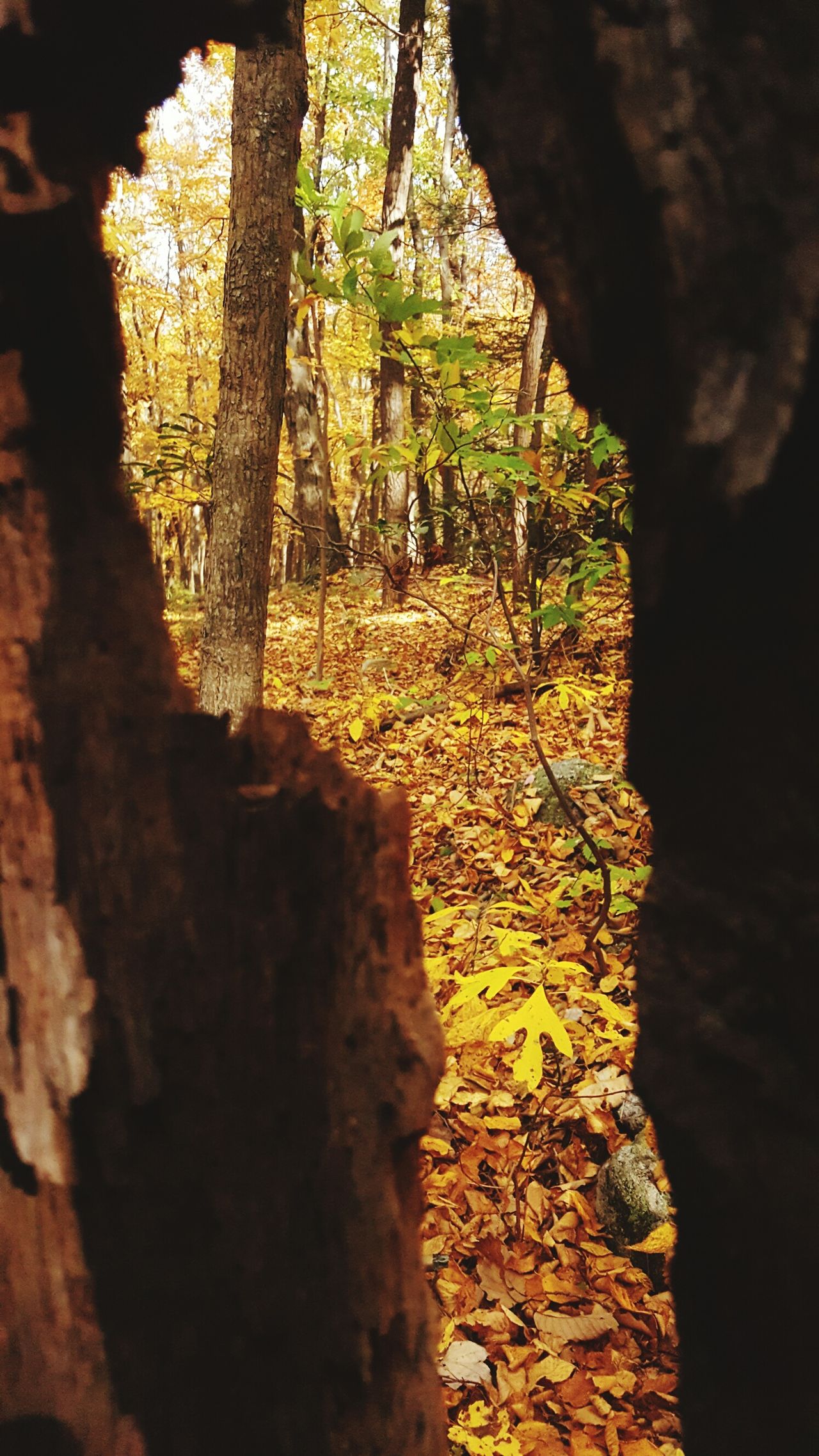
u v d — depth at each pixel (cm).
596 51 57
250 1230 83
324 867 81
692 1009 64
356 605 1036
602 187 62
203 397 2141
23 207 76
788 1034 60
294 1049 82
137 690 86
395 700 435
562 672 466
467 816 398
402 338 226
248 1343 84
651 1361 181
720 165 53
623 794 363
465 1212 216
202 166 1994
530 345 557
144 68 88
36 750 79
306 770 87
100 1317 81
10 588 80
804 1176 59
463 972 239
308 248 434
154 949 80
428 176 2073
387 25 1305
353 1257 85
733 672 61
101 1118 80
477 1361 182
